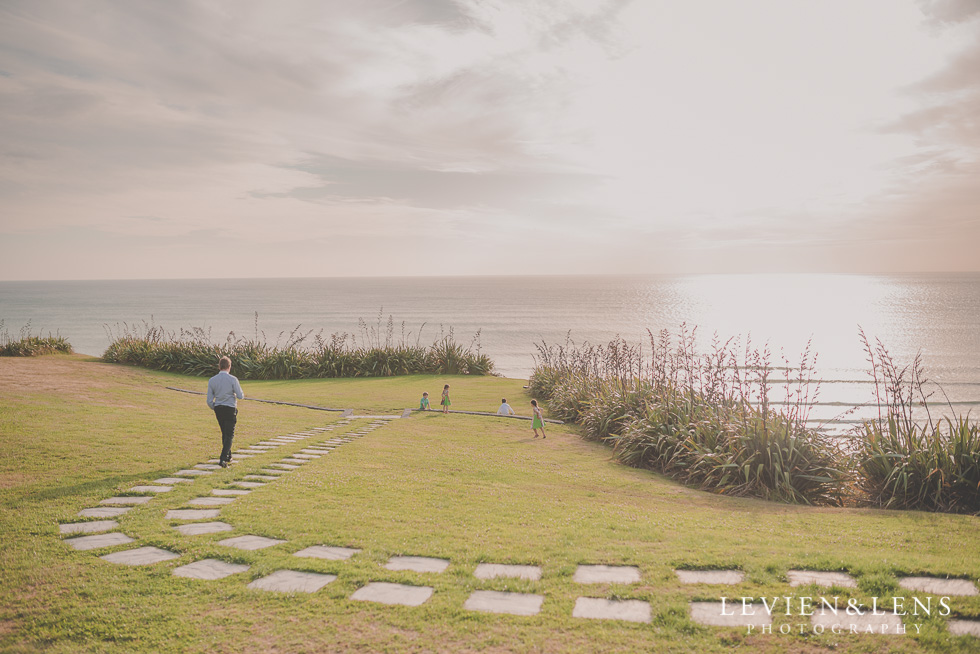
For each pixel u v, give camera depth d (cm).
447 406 1830
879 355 1023
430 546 573
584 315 11469
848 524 694
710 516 745
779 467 932
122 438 1098
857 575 473
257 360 2788
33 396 1549
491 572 508
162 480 833
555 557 544
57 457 924
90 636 393
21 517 643
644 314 11344
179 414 1464
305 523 643
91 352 5278
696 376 1351
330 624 405
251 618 415
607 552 556
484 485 898
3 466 856
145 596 452
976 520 721
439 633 391
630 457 1166
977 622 386
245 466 953
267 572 497
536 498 821
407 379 2733
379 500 762
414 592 462
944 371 4044
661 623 400
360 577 485
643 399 1406
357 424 1544
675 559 524
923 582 455
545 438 1429
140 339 2998
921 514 759
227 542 581
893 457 883
